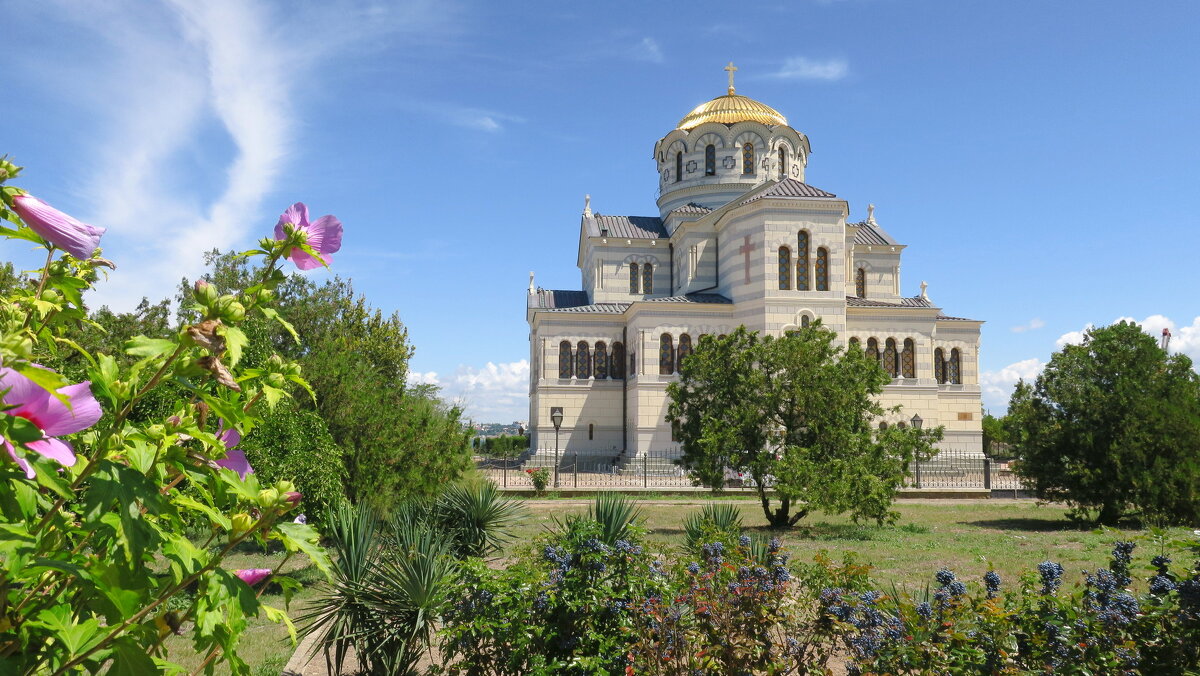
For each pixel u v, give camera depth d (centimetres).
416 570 781
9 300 284
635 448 4078
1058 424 2352
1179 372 2366
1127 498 2219
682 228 4550
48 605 257
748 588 601
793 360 2214
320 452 1390
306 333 3020
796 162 5169
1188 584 522
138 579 244
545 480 3048
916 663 534
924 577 1419
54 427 213
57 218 241
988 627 548
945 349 4694
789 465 2069
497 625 640
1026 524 2381
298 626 959
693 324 4109
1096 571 611
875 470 2109
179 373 251
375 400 1852
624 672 606
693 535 1140
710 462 2225
